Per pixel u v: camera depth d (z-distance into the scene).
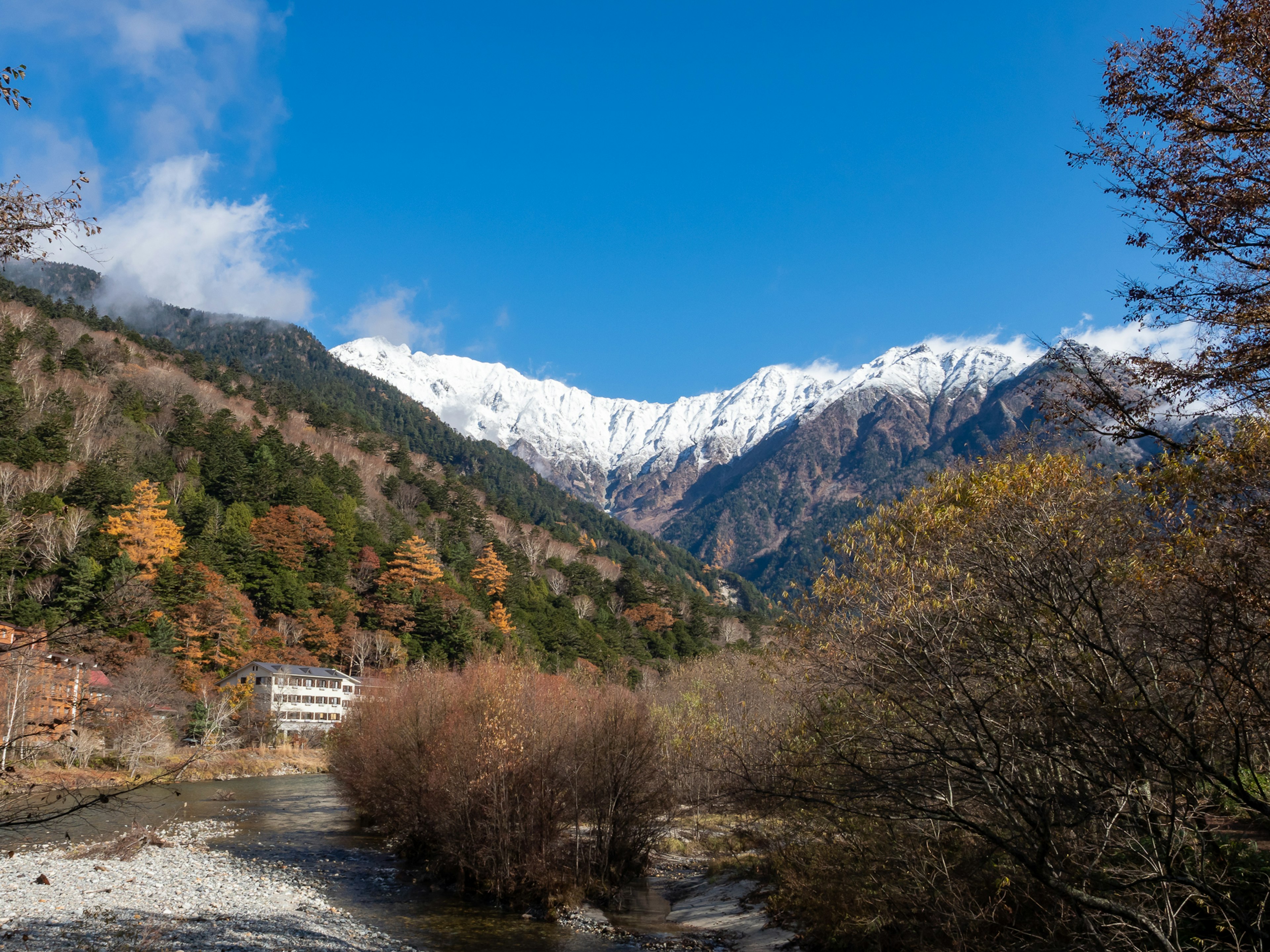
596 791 23.09
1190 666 8.05
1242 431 9.15
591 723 24.31
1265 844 10.12
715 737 20.14
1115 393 10.16
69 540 48.25
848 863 14.45
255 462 108.19
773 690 20.39
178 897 20.30
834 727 10.73
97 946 15.36
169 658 57.38
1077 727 7.77
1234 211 9.23
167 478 89.62
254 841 30.73
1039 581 8.35
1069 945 9.30
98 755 44.62
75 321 136.25
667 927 19.48
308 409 175.62
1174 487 9.11
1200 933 8.88
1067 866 9.09
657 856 27.83
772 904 18.44
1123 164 9.93
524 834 22.08
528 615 102.00
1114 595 8.62
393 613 87.62
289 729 67.94
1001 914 11.13
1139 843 7.93
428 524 132.12
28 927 16.31
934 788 9.09
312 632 82.06
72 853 25.33
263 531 88.19
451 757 23.91
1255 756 8.49
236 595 75.75
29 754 10.62
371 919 19.59
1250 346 9.33
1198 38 9.46
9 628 9.88
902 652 9.14
